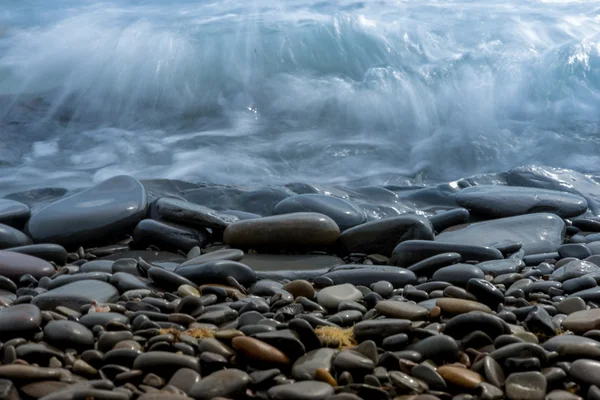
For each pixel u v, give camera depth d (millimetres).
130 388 2525
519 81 7715
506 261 3869
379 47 8367
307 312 3234
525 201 4797
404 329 2846
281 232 4230
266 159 6449
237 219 4574
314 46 8477
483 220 4785
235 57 8438
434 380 2568
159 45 8609
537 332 2957
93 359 2719
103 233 4469
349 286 3449
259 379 2562
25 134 7238
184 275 3645
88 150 6848
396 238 4184
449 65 7926
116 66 8477
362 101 7582
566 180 5461
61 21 9812
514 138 6828
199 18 9492
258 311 3176
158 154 6645
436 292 3387
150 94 8117
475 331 2826
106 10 10266
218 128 7312
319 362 2666
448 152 6578
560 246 4152
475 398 2498
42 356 2738
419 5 9758
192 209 4500
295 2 10117
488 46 8273
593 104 7457
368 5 9797
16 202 4820
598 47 7992
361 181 5980
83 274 3607
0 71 8547
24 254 3982
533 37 8453
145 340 2855
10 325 2877
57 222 4457
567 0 9867
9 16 10211
